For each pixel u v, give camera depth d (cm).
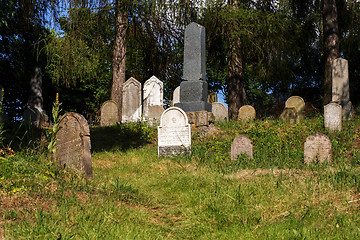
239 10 1817
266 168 868
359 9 2114
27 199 472
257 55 2170
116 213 489
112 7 1812
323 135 925
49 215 430
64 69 1773
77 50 1722
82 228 412
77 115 695
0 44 1862
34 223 404
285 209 506
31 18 1611
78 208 475
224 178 745
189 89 1385
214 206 543
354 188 583
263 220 474
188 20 1981
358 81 2488
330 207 499
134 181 735
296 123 1416
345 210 488
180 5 1909
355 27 2172
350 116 1545
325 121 1291
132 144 1265
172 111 1103
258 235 423
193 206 571
